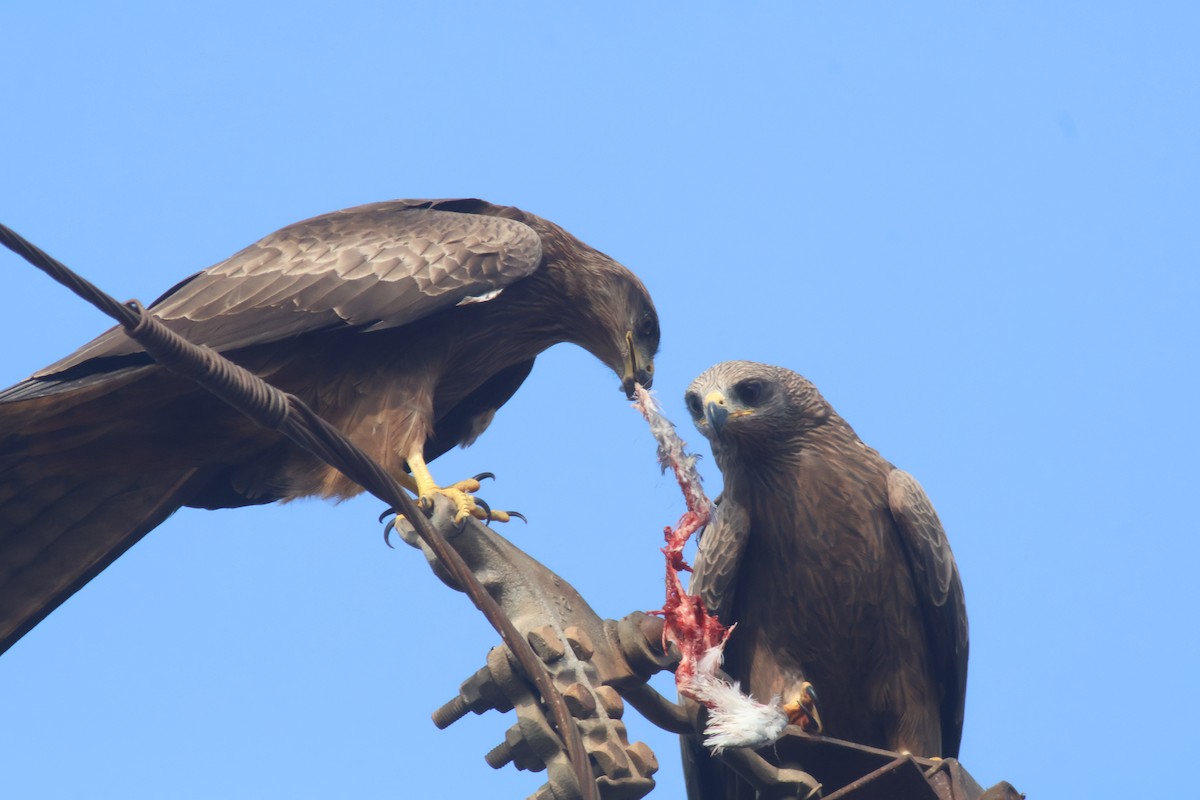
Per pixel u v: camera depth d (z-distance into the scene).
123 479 13.59
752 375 12.52
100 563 13.55
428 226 14.48
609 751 8.88
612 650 9.48
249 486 13.91
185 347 7.56
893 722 12.71
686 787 12.78
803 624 12.57
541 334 15.78
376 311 13.57
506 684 9.08
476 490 13.12
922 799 8.94
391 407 13.78
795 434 12.54
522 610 9.45
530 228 14.95
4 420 12.42
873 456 12.78
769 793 9.42
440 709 9.36
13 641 13.25
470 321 14.66
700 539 12.78
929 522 12.46
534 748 8.93
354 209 14.84
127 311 7.27
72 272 6.96
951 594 12.55
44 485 13.31
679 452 9.28
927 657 12.73
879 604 12.45
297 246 13.89
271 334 13.25
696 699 8.86
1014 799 9.15
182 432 13.08
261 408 7.91
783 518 12.50
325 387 13.76
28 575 13.35
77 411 12.58
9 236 6.64
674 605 9.07
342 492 13.74
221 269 13.67
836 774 9.83
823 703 12.83
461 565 8.45
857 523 12.41
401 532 10.41
